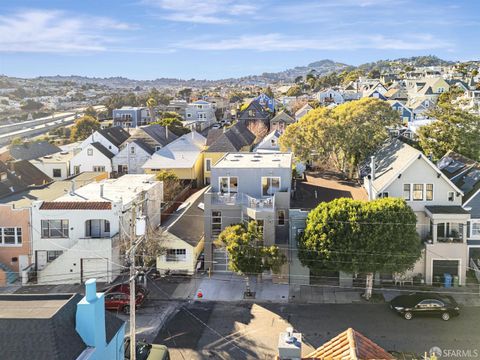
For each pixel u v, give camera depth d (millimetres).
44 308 17484
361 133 51062
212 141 75625
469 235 37125
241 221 38750
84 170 71250
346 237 33219
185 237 39625
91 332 17000
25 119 162875
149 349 24938
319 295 35375
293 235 37656
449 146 54719
